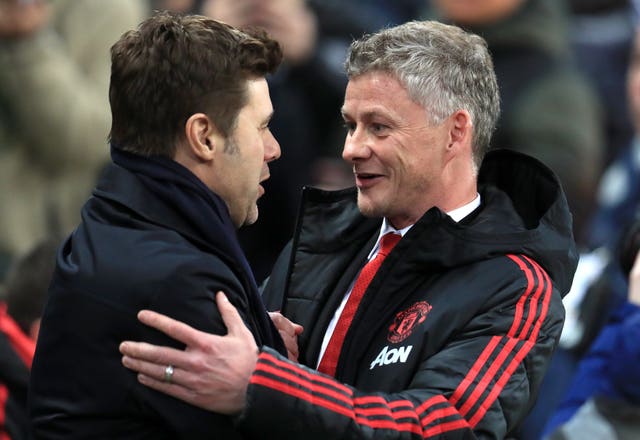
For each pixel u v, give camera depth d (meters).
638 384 13.96
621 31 25.70
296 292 12.71
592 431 14.06
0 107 19.02
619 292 16.61
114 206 11.10
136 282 10.72
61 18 19.78
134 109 11.06
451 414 10.98
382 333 11.85
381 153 11.91
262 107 11.31
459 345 11.45
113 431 10.77
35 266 14.67
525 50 19.80
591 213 20.39
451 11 19.97
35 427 11.09
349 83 12.11
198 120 11.02
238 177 11.23
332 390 10.77
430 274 11.90
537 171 12.43
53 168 19.28
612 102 24.92
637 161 22.38
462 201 12.25
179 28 11.09
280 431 10.59
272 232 20.02
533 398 11.57
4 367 14.19
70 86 19.14
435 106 11.90
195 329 10.64
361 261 12.59
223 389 10.59
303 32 20.92
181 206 10.98
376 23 23.34
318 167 20.58
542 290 11.72
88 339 10.77
